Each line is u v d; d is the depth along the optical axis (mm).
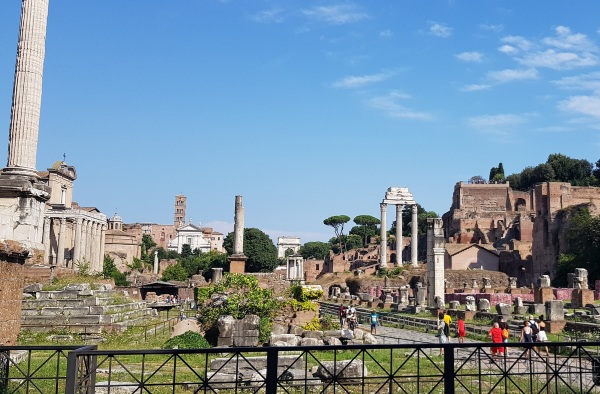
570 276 66375
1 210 18625
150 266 147750
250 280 33406
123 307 38688
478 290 81188
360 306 70750
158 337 31062
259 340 28656
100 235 105938
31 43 21031
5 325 17016
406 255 165625
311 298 34594
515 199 162875
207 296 33688
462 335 29562
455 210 160125
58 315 32125
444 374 10688
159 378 18281
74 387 9344
